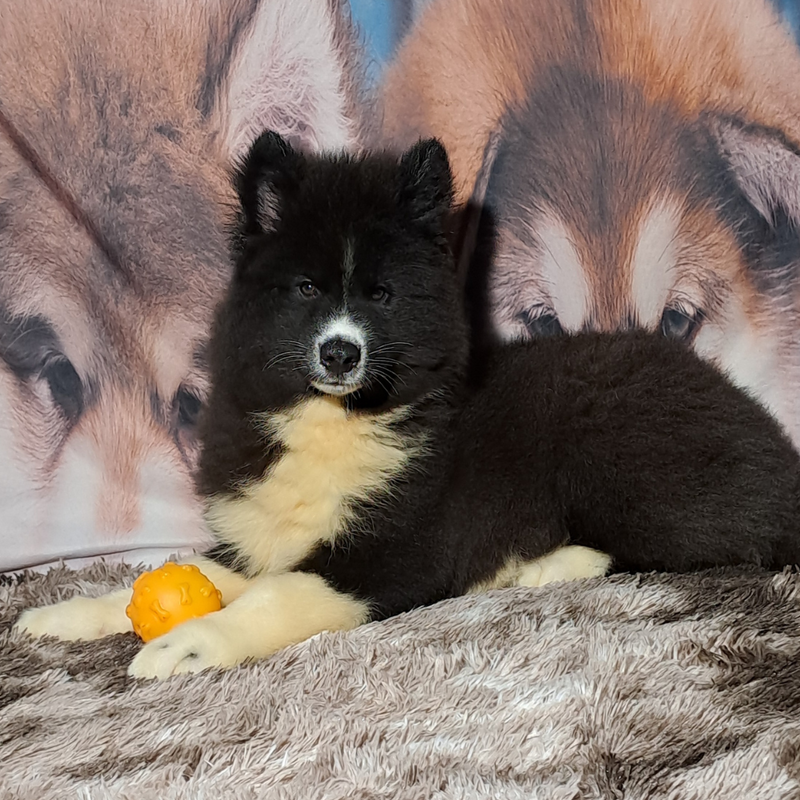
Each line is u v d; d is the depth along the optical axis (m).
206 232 1.17
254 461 1.03
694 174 1.19
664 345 1.12
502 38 1.16
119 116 1.14
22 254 1.14
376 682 0.90
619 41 1.17
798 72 1.17
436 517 1.03
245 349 1.02
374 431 1.03
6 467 1.17
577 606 0.99
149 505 1.19
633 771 0.82
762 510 1.05
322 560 1.01
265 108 1.16
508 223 1.19
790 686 0.89
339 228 1.01
